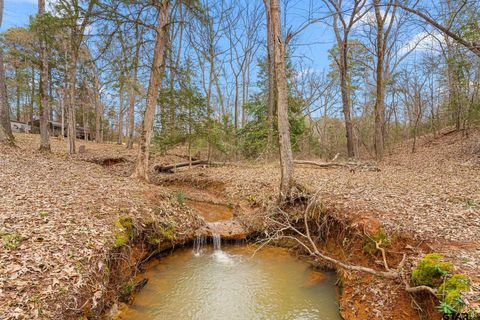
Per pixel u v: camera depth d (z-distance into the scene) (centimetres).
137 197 704
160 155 1634
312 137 2188
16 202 525
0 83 1195
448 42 1247
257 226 743
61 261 369
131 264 498
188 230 700
